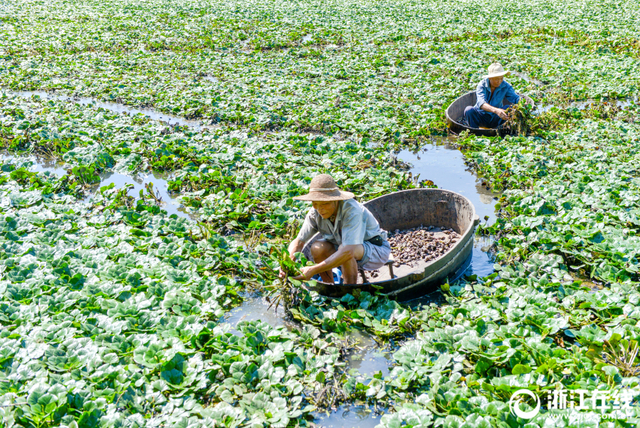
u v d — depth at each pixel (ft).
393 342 13.97
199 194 22.86
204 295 15.33
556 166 25.20
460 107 34.76
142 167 26.63
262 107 35.45
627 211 20.13
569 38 60.34
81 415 10.39
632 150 26.86
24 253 17.15
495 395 11.40
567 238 18.25
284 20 75.92
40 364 12.09
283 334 13.65
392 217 20.13
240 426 10.74
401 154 28.91
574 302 14.57
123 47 58.23
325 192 14.43
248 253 17.65
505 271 16.57
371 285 14.99
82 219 20.21
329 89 40.45
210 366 12.39
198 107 35.94
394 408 11.61
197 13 83.05
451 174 26.20
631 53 52.08
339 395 12.00
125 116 34.17
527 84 41.65
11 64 48.93
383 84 42.39
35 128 31.40
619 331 13.00
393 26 70.49
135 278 15.72
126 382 11.66
